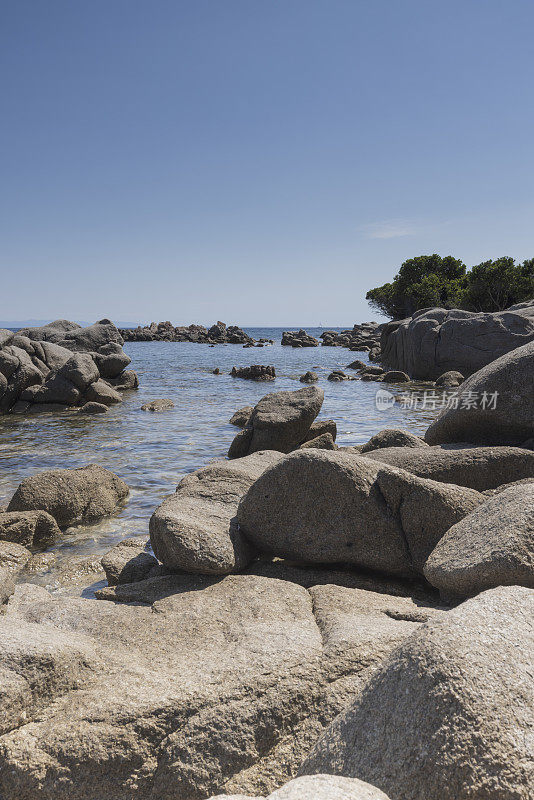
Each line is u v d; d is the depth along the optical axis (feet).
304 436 44.91
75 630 14.93
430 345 106.93
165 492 33.17
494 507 16.99
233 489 23.18
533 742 7.68
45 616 15.84
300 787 7.09
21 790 9.87
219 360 167.02
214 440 49.78
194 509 21.15
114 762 10.15
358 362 134.72
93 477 30.09
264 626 13.98
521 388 28.81
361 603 15.90
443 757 7.70
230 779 10.21
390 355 136.56
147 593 17.60
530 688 8.30
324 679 11.76
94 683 11.84
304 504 19.67
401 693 8.66
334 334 302.04
